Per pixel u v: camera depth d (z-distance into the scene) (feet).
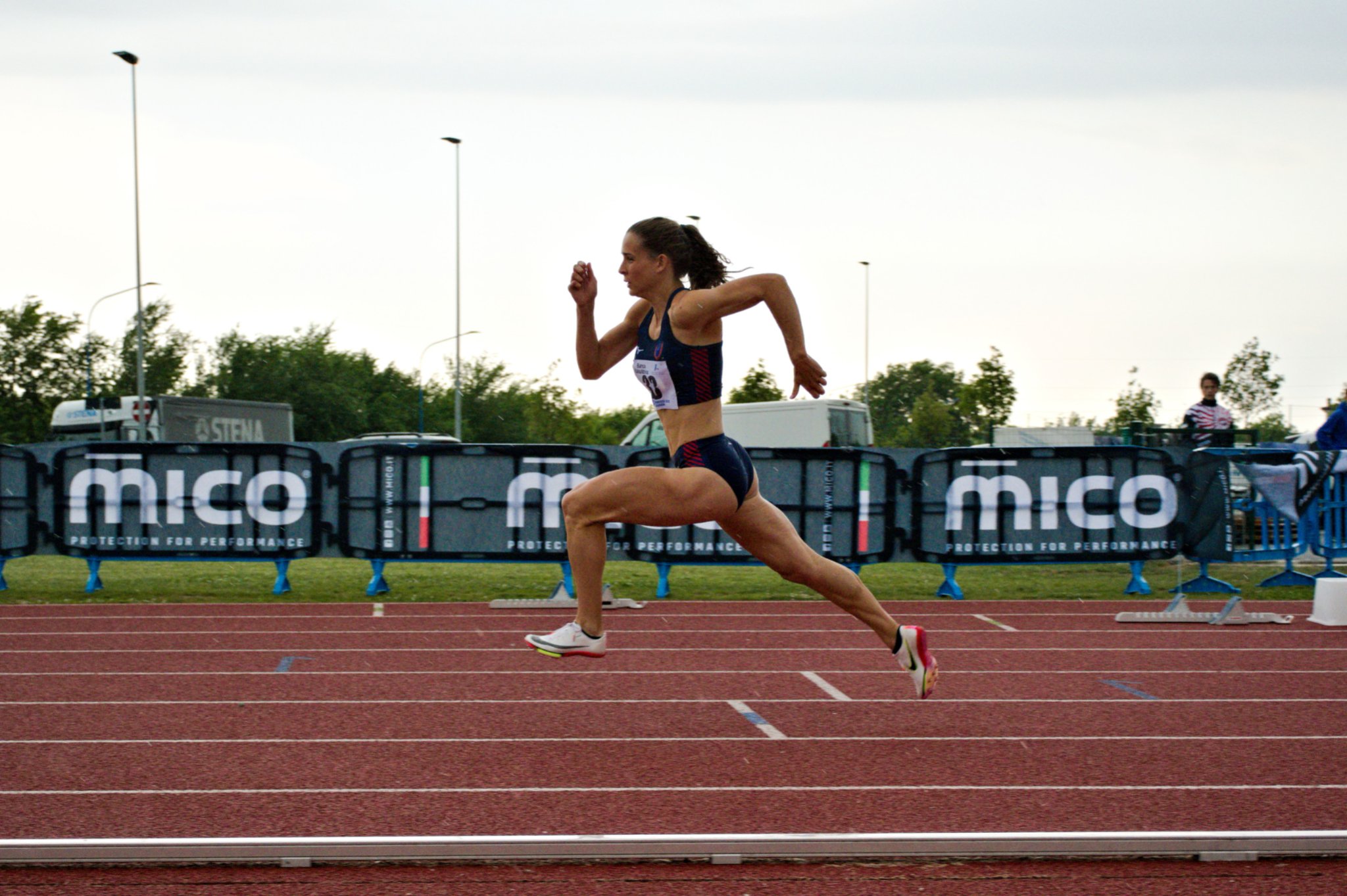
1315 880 11.16
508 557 35.99
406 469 36.19
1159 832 11.73
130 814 13.32
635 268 14.53
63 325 204.23
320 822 13.01
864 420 73.05
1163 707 19.79
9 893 10.60
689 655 25.49
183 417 97.66
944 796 14.12
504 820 13.07
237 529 36.52
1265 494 36.37
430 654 25.54
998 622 31.09
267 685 21.80
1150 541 36.65
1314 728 18.17
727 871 11.30
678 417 14.42
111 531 36.68
